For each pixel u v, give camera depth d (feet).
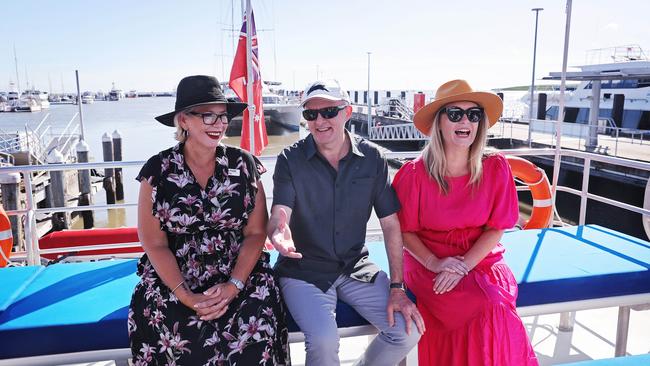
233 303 6.54
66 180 46.39
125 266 9.14
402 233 8.12
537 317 11.42
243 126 25.77
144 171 6.77
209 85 6.68
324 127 7.19
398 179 7.99
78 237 15.19
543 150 13.83
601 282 8.39
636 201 45.01
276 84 136.05
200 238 6.88
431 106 7.65
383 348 6.98
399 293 7.20
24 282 8.26
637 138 68.13
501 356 6.79
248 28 24.67
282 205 7.22
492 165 7.77
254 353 6.16
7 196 33.35
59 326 6.73
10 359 6.70
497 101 7.48
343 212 7.35
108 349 6.88
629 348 10.01
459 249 7.90
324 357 6.70
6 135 49.93
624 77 54.29
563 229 11.45
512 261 9.13
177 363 6.16
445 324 7.21
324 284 7.29
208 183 6.84
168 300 6.37
